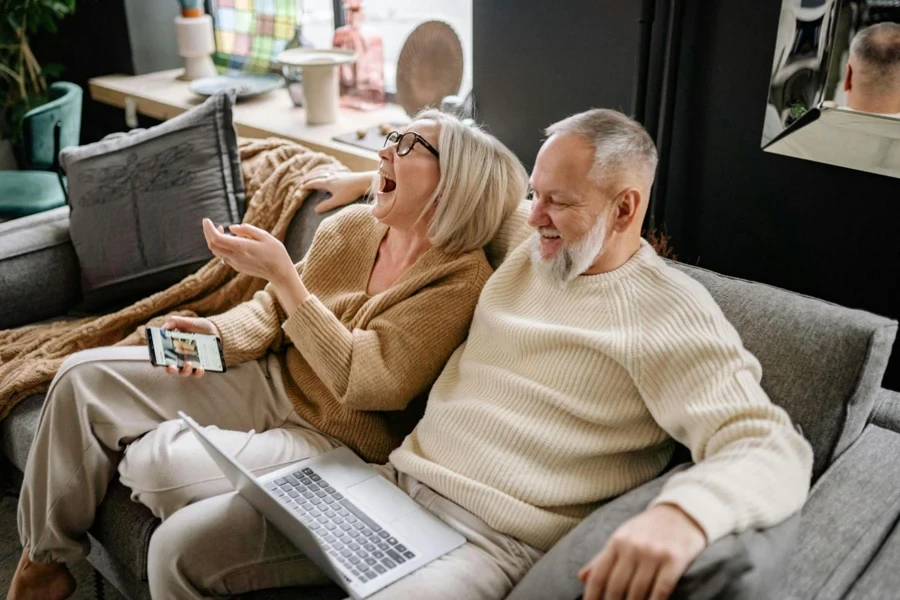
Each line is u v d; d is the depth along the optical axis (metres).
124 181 2.16
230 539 1.36
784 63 1.72
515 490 1.32
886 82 1.58
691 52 1.87
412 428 1.70
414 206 1.61
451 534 1.33
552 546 1.29
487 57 2.26
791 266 1.88
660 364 1.25
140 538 1.50
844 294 1.82
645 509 1.10
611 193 1.32
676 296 1.29
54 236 2.22
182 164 2.14
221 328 1.68
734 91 1.84
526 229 1.61
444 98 2.43
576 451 1.31
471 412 1.41
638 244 1.40
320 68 2.71
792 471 1.07
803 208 1.81
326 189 1.99
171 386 1.64
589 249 1.34
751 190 1.88
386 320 1.57
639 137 1.34
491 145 1.61
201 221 2.13
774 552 1.00
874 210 1.71
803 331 1.33
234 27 3.42
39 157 2.82
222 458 1.30
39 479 1.58
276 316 1.75
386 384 1.52
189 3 3.23
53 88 3.04
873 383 1.31
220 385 1.68
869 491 1.27
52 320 2.22
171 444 1.52
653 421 1.30
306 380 1.70
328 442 1.62
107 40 3.48
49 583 1.63
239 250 1.53
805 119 1.72
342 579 1.19
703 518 0.98
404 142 1.61
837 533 1.19
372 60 2.91
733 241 1.96
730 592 0.94
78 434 1.57
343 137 2.64
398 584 1.22
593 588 0.98
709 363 1.21
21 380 1.83
